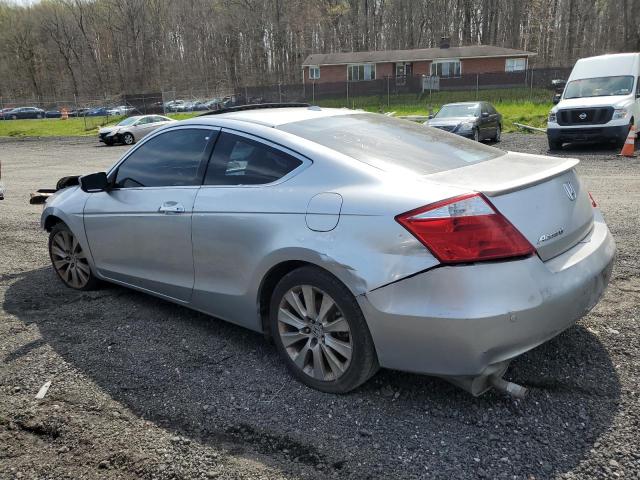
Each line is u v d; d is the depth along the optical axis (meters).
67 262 4.87
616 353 3.29
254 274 3.23
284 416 2.85
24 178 14.66
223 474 2.45
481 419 2.75
